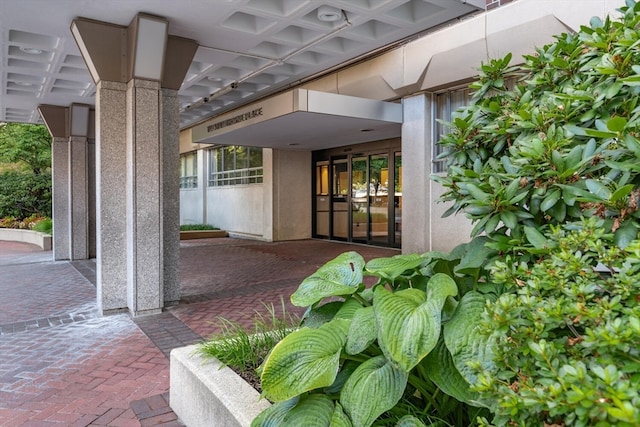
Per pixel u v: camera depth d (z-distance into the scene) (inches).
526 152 78.0
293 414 84.0
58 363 172.6
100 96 237.5
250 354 124.6
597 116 84.7
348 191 550.6
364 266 109.3
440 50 301.3
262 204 608.4
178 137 264.5
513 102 104.9
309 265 396.5
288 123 368.2
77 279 358.0
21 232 687.1
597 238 62.9
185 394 124.0
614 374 44.4
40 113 454.0
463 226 306.0
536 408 50.4
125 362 173.2
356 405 76.5
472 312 79.1
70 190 454.0
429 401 85.9
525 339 57.8
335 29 267.4
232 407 98.0
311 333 89.9
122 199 245.8
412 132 333.7
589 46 95.9
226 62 326.6
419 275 107.0
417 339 73.8
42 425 126.6
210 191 750.5
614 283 57.4
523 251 79.7
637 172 67.0
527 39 255.6
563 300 57.6
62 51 289.0
